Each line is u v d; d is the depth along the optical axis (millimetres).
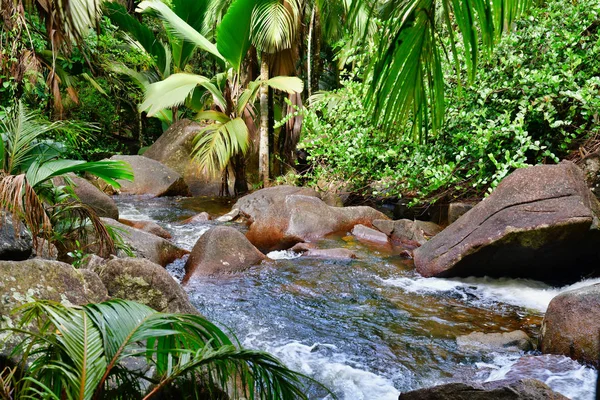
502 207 5262
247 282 5379
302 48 13375
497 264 5309
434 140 7918
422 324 4344
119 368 2020
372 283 5398
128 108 16656
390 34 2098
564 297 3670
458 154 7590
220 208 9867
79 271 2963
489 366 3566
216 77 11523
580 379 3184
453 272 5457
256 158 12883
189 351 1992
